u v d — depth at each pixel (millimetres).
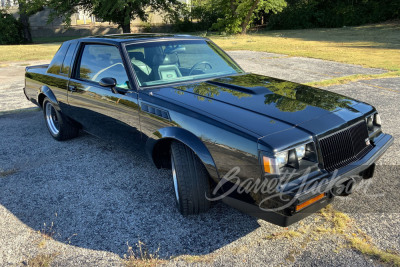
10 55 17203
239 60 13234
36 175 3904
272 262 2375
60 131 4840
